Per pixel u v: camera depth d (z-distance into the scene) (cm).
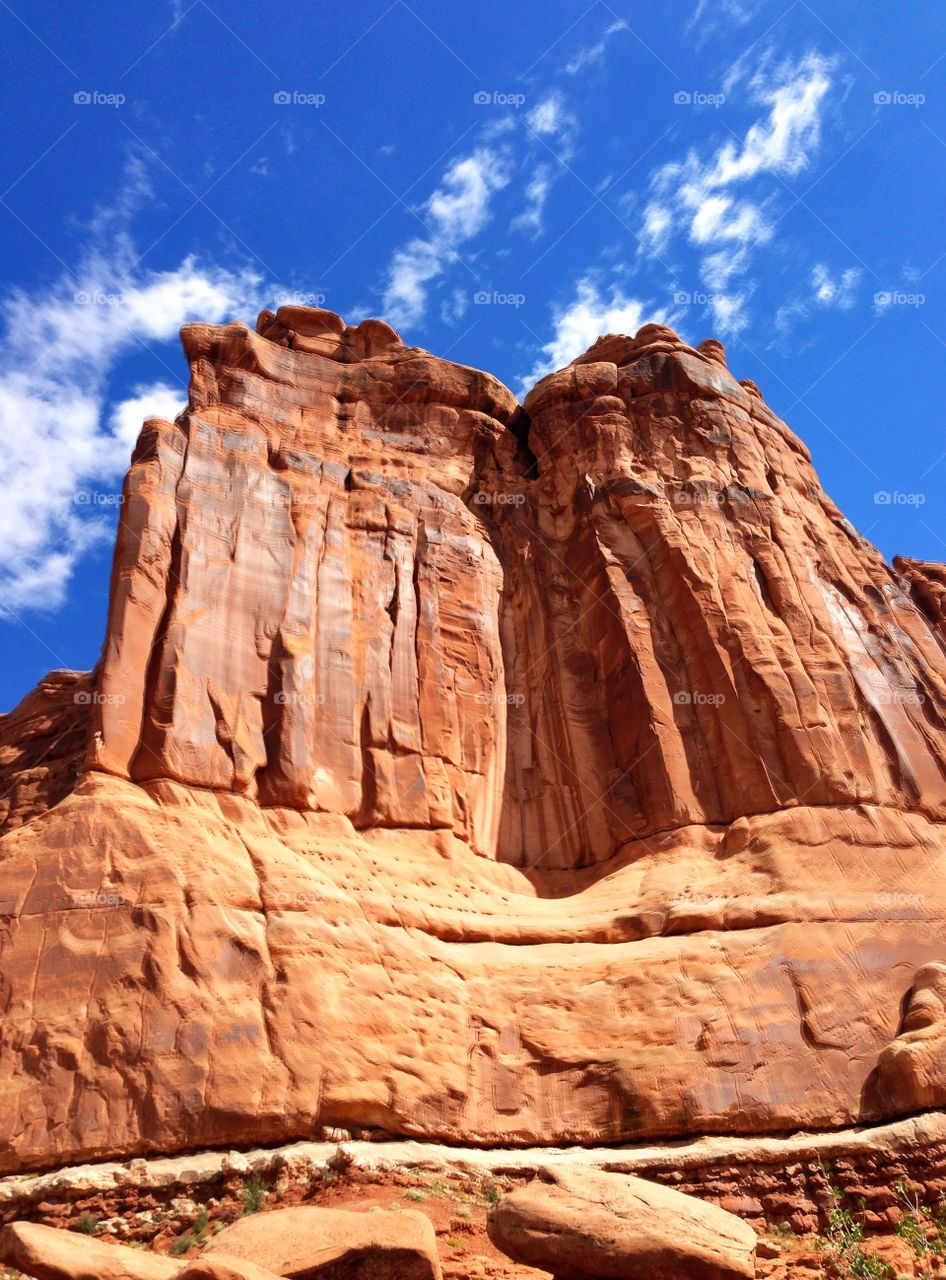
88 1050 1702
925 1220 1650
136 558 2322
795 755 2473
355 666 2536
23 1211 1529
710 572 2830
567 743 2750
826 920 2159
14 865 1914
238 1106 1689
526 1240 1190
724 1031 1972
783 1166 1770
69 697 2720
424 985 1980
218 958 1844
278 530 2619
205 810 2097
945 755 2688
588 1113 1888
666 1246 1129
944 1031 1953
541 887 2527
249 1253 1126
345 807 2311
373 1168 1664
